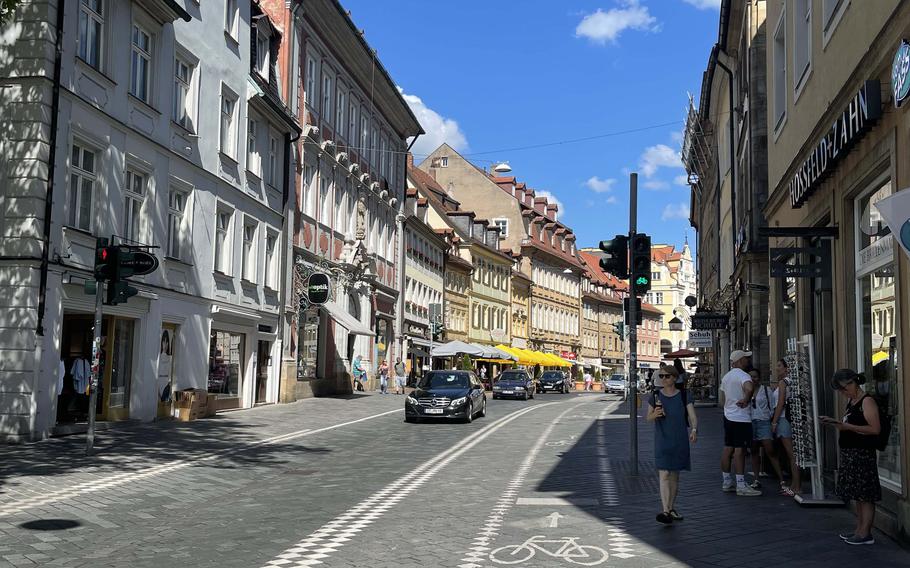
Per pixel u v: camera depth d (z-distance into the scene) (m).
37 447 14.74
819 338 12.66
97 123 17.73
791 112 14.15
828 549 7.74
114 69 18.42
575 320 92.75
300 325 32.34
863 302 10.13
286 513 9.67
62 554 7.46
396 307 46.03
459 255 62.81
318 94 34.19
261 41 28.81
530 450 16.95
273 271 29.33
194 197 22.55
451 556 7.43
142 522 9.05
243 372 26.61
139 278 19.45
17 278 15.73
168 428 19.03
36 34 16.11
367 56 39.25
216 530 8.63
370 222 41.97
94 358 14.01
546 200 90.44
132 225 19.58
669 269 131.00
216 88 24.11
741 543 8.00
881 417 7.96
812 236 11.47
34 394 15.66
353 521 9.15
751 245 22.66
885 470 9.05
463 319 62.56
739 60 26.77
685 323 128.62
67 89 16.59
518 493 11.22
